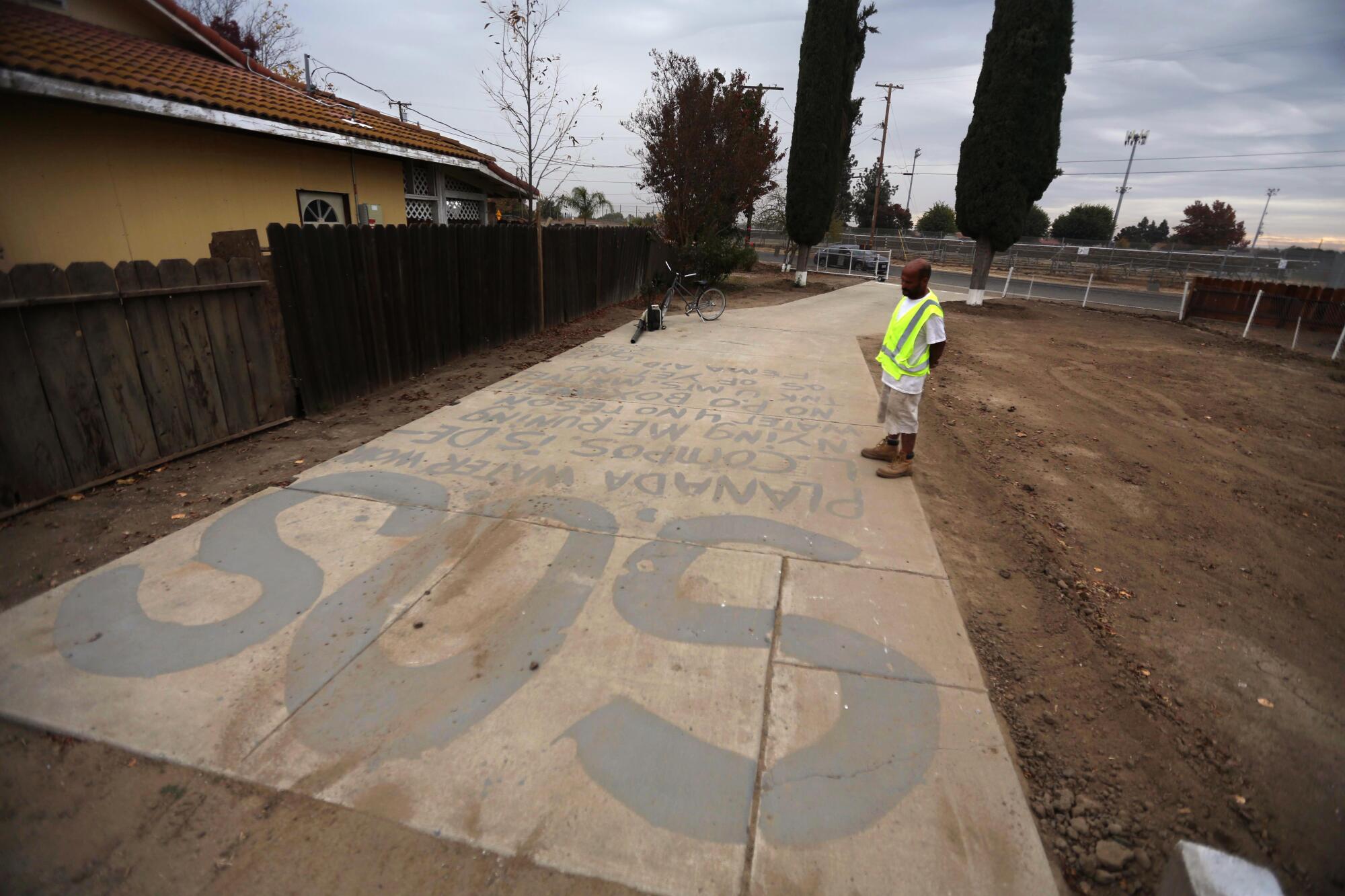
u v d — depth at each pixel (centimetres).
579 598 350
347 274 673
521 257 1062
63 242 689
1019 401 845
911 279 502
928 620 345
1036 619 361
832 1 1962
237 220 897
